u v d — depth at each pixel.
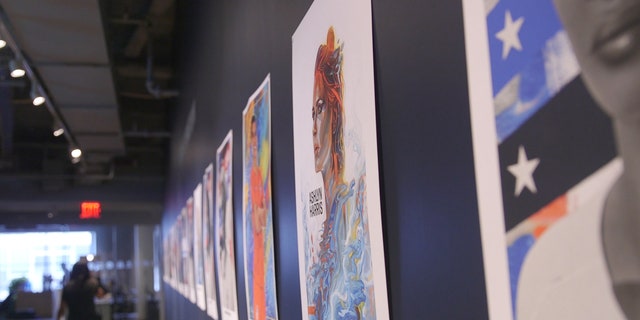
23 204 10.57
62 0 4.52
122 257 14.80
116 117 7.75
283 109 1.97
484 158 0.77
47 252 14.68
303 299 1.68
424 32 0.97
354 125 1.26
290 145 1.88
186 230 5.85
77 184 10.91
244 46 2.71
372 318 1.18
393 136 1.09
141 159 11.20
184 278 6.11
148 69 7.06
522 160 0.69
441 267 0.93
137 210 11.80
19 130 10.24
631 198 0.54
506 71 0.72
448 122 0.90
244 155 2.59
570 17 0.61
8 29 5.06
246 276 2.53
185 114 6.05
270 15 2.16
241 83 2.79
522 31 0.69
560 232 0.63
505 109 0.73
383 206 1.14
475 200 0.83
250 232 2.46
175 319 7.67
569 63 0.62
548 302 0.65
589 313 0.59
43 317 11.73
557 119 0.64
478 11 0.78
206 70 4.20
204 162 4.31
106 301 10.94
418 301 1.01
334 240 1.40
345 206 1.32
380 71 1.15
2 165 10.26
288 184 1.91
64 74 6.14
